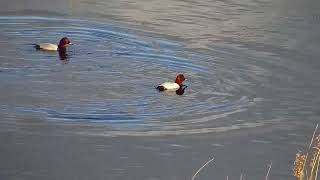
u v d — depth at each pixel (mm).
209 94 37781
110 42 44219
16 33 44844
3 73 38219
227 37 46812
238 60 42781
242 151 32344
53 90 36688
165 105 35969
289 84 39906
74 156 30906
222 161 31375
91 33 45625
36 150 31250
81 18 48281
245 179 30141
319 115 36250
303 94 38562
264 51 44688
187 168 30609
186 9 52531
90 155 31094
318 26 50625
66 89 36906
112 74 39188
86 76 38656
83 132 32812
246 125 34625
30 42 43406
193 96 37250
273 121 35250
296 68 42250
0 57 40375
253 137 33594
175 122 34344
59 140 32125
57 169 29906
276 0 56750
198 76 40000
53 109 34719
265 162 31578
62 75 38500
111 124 33719
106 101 35969
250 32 48312
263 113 36031
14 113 34125
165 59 42000
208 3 54688
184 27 48281
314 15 53188
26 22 46875
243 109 36250
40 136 32312
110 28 46750
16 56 40625
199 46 44625
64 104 35281
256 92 38531
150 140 32500
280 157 32031
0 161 30312
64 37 43250
